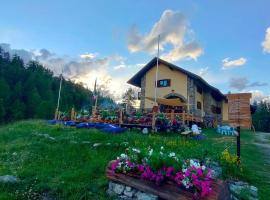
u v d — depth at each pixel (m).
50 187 7.75
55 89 83.38
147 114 20.36
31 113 60.25
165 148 12.70
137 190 7.11
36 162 10.29
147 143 13.32
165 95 31.78
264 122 69.56
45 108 58.22
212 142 17.78
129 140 13.74
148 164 7.14
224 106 40.50
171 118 20.19
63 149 12.07
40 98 65.00
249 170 10.89
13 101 60.69
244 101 11.42
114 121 19.97
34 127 19.58
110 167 7.81
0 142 14.91
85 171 9.05
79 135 14.81
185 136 17.66
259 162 13.23
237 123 11.40
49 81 81.12
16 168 9.46
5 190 7.50
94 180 8.35
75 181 8.28
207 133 24.16
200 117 29.05
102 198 7.18
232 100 11.78
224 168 10.06
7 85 61.50
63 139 13.77
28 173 8.80
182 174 6.61
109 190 7.60
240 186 8.89
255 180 9.77
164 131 18.50
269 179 10.10
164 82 32.19
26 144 13.26
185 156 10.73
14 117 54.62
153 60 32.19
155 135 16.52
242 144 19.27
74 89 100.06
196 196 6.29
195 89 30.73
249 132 36.47
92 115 22.66
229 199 7.36
